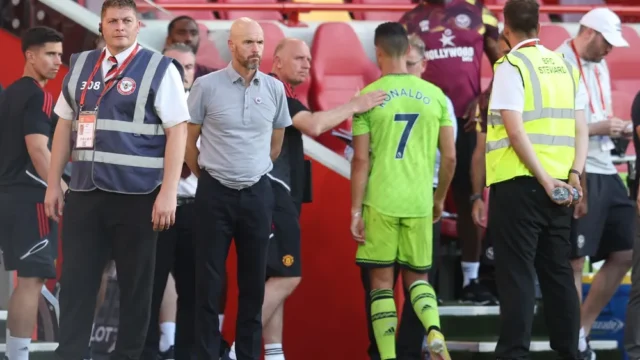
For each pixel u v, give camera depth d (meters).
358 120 23.28
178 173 18.77
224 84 21.02
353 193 23.33
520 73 21.62
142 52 19.08
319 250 26.33
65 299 18.97
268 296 23.12
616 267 25.95
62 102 19.19
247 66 20.91
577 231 25.23
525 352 21.69
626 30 33.81
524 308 21.55
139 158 18.75
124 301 19.03
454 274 28.88
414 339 23.69
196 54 26.19
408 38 24.02
